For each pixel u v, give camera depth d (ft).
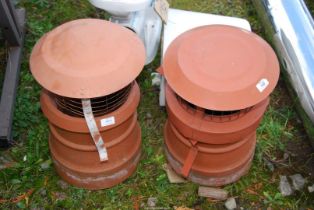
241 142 3.46
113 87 2.88
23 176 3.79
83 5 5.33
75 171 3.55
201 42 3.16
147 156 3.98
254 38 3.25
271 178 3.88
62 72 2.88
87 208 3.62
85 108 2.98
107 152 3.43
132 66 3.01
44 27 5.04
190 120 3.20
